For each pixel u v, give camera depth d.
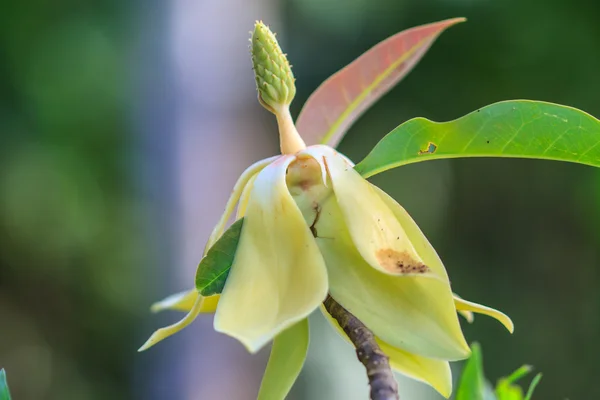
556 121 0.50
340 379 1.94
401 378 1.65
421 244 0.49
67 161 2.04
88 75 2.01
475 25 2.03
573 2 1.90
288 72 0.51
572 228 2.03
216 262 0.49
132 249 1.92
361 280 0.48
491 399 0.58
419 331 0.48
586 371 1.95
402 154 0.50
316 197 0.49
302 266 0.48
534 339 2.03
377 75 0.57
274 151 1.91
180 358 1.72
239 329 0.47
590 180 1.99
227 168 1.85
